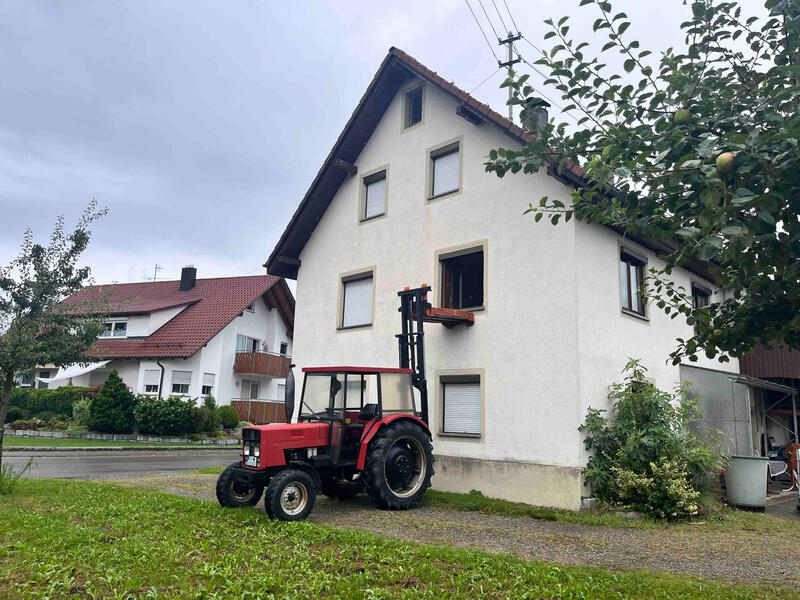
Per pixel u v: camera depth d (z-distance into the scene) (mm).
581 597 5180
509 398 11508
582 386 10688
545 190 11648
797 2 3221
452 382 12672
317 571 5758
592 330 11195
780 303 3424
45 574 5336
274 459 8805
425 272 13570
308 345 16156
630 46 4039
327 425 9609
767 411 17547
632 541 8078
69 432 24062
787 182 2924
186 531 7203
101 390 24828
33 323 10164
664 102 4039
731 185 3031
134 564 5789
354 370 10117
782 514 11312
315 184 15914
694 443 10656
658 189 3592
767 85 3594
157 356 28031
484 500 10836
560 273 11172
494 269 12242
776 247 3197
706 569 6688
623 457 10188
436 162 14062
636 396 10758
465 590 5328
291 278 17719
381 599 4992
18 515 7859
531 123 4598
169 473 14570
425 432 10719
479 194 12812
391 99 15336
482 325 12234
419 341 11562
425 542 7500
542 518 9672
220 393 30172
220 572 5531
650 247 13297
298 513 8391
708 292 16047
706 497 10750
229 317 30172
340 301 15555
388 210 14742
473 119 12953
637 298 13156
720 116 3617
